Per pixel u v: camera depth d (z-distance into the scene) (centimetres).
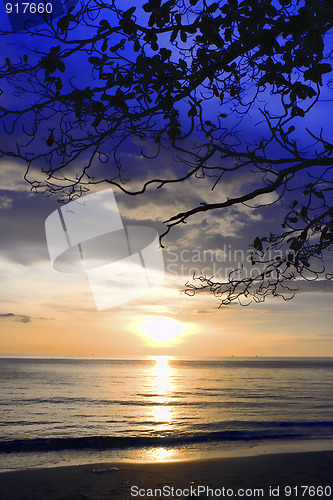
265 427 2575
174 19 285
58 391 4959
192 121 304
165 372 10500
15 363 13500
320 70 279
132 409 3597
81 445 1984
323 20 263
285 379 8256
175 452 1802
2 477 951
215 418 3081
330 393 5228
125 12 284
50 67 289
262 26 272
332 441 1961
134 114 300
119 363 16462
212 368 13625
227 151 307
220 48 286
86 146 301
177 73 297
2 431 2469
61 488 805
